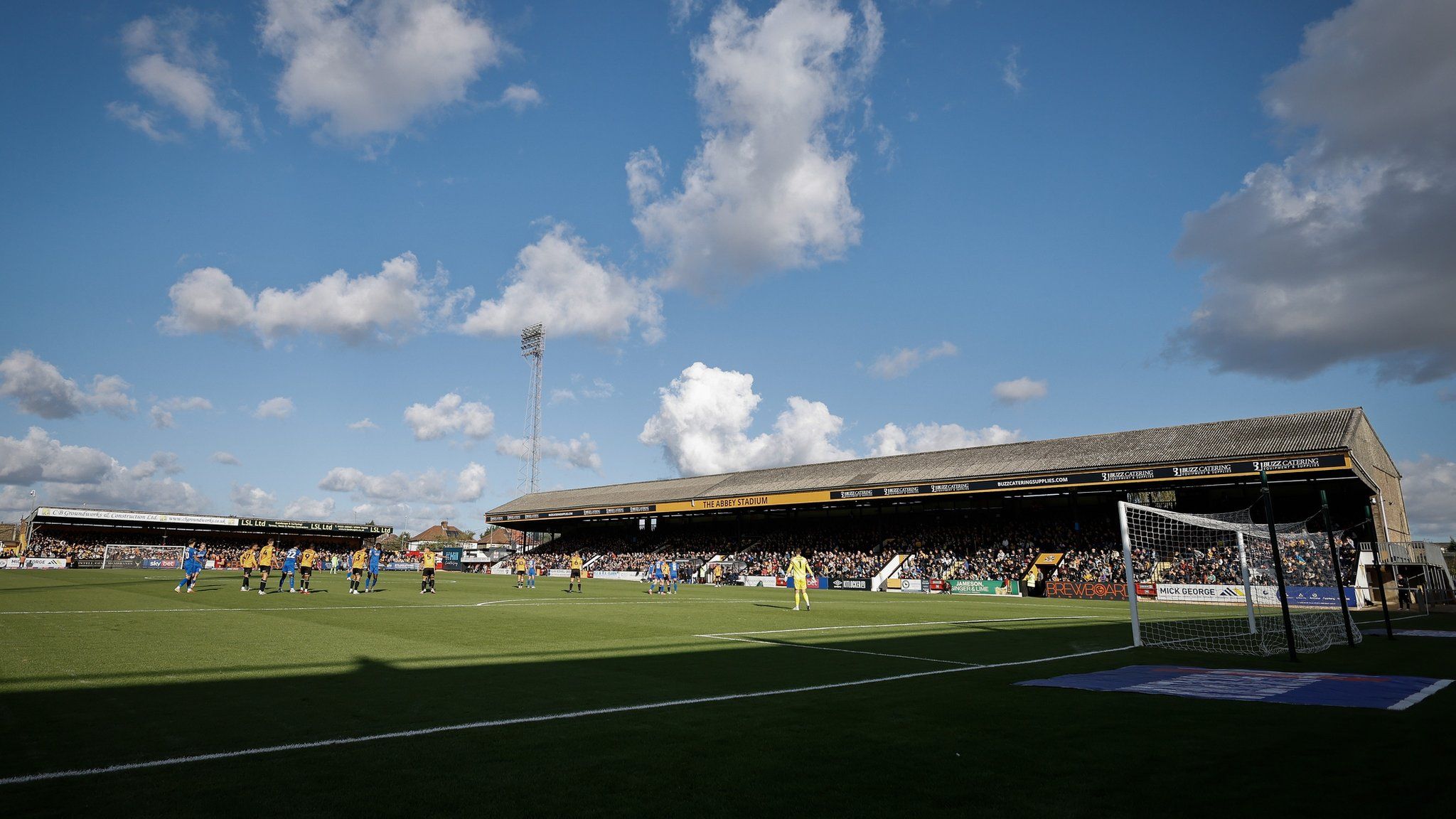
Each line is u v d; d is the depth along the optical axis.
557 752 6.68
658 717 8.24
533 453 90.12
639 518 79.50
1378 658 14.34
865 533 63.00
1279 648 16.36
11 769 6.01
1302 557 38.09
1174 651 15.75
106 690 9.40
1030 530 54.12
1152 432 47.50
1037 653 14.98
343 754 6.52
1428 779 5.76
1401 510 55.75
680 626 20.12
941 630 20.36
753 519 71.56
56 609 20.69
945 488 49.81
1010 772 6.05
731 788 5.64
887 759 6.46
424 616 21.33
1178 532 37.00
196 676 10.52
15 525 118.94
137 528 78.69
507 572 82.38
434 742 6.99
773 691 10.09
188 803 5.21
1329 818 4.91
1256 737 7.20
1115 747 6.85
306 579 33.78
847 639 17.59
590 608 26.73
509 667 12.03
